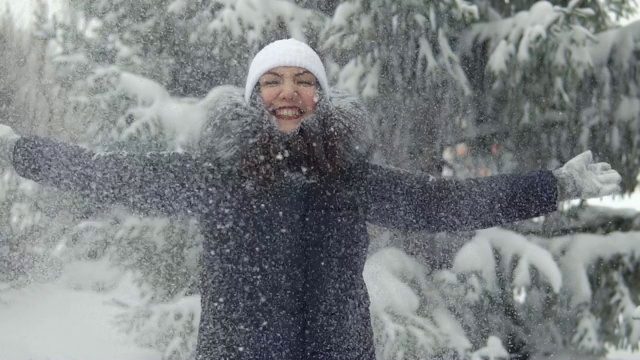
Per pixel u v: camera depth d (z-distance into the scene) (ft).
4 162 5.66
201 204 5.41
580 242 15.83
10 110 15.31
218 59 14.79
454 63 14.28
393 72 14.02
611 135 15.61
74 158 5.39
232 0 14.35
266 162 5.35
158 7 14.79
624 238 15.88
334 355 5.42
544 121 15.30
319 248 5.47
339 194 5.51
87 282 15.43
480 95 15.17
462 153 15.44
